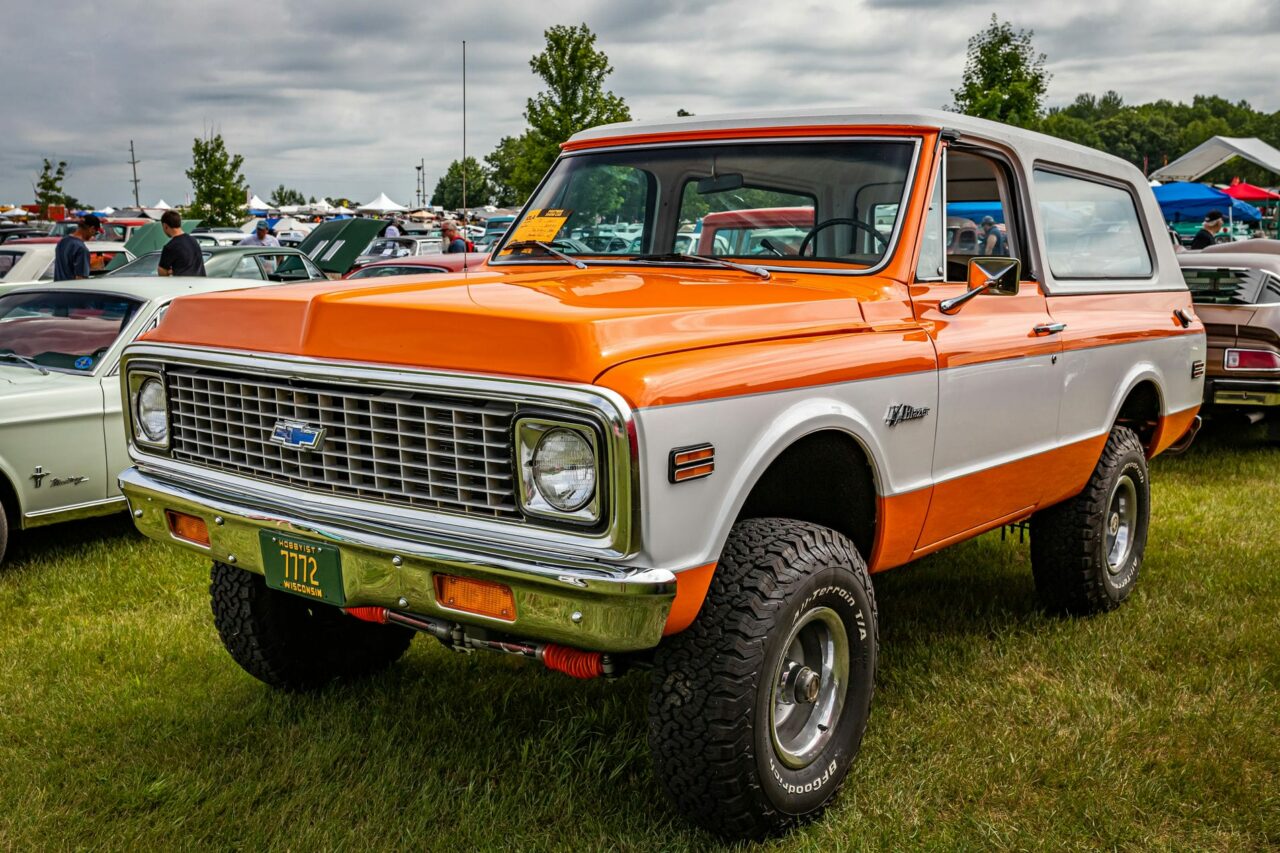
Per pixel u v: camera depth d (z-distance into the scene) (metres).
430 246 23.59
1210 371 8.18
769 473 3.08
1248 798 3.15
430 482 2.66
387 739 3.53
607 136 4.20
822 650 3.11
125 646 4.39
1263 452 8.56
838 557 2.97
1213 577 5.20
